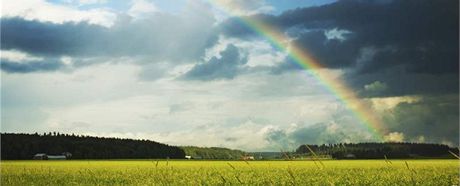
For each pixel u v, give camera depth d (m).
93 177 24.48
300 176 21.64
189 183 19.67
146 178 22.03
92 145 124.12
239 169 30.02
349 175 22.59
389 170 26.45
